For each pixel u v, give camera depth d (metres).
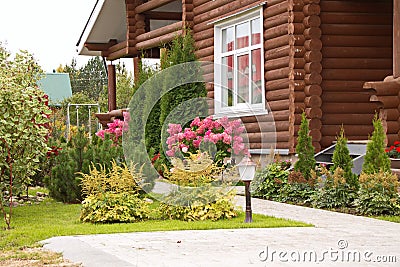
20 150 10.71
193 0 17.64
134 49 20.56
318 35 13.23
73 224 9.81
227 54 16.16
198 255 7.18
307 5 13.20
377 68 13.66
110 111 23.19
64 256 7.40
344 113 13.50
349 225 9.13
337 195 10.84
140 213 10.00
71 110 38.66
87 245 7.77
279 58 14.04
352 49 13.55
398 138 11.70
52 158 13.86
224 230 8.84
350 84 13.53
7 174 11.11
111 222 9.84
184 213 9.91
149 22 20.97
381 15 13.70
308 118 13.19
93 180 10.12
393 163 11.21
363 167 10.73
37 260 7.23
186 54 13.30
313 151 12.00
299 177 11.73
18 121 10.36
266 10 14.50
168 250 7.48
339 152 11.02
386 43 13.72
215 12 16.52
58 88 44.69
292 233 8.52
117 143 13.43
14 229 9.40
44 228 9.37
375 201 10.09
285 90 13.74
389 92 11.67
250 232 8.63
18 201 12.73
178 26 18.02
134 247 7.68
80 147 12.55
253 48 15.10
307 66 13.20
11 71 11.01
